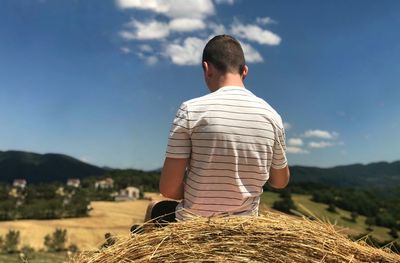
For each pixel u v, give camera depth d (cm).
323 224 148
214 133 167
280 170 185
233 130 168
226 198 169
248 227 142
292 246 138
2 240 3412
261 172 172
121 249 146
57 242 3219
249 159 169
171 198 180
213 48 180
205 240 142
